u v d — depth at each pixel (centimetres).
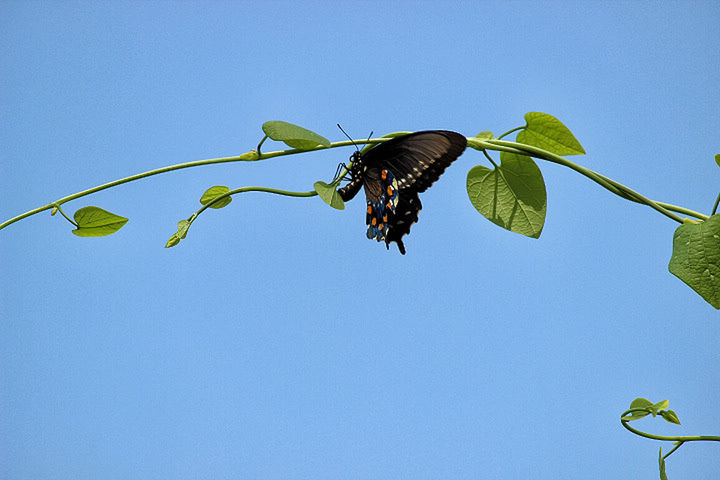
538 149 190
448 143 187
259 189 191
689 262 186
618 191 189
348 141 189
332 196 187
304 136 186
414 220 189
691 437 191
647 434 191
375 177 190
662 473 191
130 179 190
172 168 190
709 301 186
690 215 188
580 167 189
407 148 188
